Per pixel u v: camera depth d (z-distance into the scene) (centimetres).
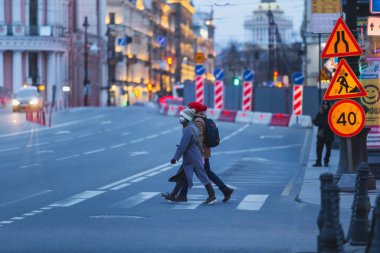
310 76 15650
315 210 2902
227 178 4191
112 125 9288
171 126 9162
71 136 7462
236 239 2264
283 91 10719
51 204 3052
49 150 5909
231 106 11669
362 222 2105
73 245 2166
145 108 14438
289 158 5562
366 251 1769
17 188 3606
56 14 16488
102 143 6681
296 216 2744
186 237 2300
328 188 1816
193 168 3105
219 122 10644
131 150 6000
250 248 2117
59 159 5188
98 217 2708
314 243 2191
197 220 2650
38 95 12269
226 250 2089
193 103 3142
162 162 5056
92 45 17588
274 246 2145
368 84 3812
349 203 2970
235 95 11625
